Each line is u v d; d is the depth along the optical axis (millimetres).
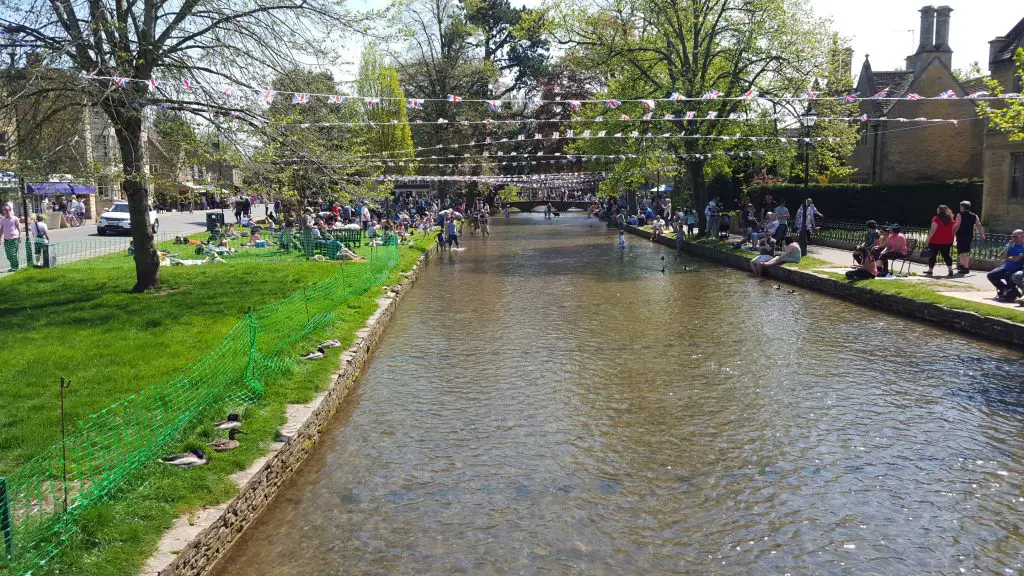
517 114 62125
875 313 16656
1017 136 19938
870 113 39250
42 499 5449
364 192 17156
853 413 9672
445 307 18312
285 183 16578
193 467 6691
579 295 20062
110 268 20766
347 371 10766
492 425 9391
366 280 18547
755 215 36094
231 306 14320
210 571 5797
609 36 33562
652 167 34875
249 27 15297
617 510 7023
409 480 7723
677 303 18500
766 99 30484
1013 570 5941
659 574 5930
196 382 8531
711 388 10891
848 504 7105
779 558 6164
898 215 31672
